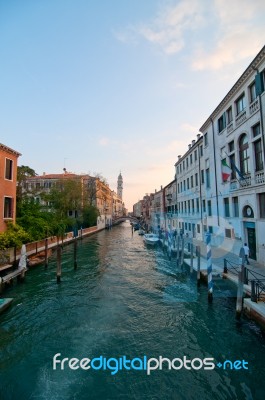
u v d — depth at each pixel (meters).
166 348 7.56
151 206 67.81
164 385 5.98
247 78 14.96
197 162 26.64
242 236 15.98
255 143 14.59
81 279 15.41
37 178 48.69
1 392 5.84
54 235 27.88
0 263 14.88
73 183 39.91
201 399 5.53
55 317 9.81
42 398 5.64
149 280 15.27
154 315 9.89
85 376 6.34
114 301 11.55
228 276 11.47
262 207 13.93
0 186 17.55
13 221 18.92
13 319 9.63
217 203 20.64
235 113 17.02
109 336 8.31
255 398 5.51
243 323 8.57
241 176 15.00
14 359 7.09
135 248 30.05
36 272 16.92
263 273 11.52
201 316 9.56
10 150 18.56
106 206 72.75
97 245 32.94
